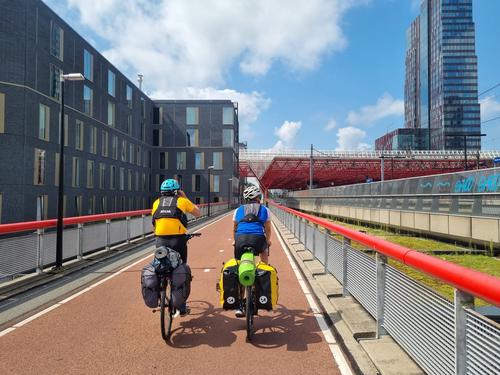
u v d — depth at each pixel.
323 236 9.44
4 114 29.22
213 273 9.52
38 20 32.28
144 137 63.53
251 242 5.26
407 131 112.25
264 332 5.31
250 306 4.84
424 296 3.64
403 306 4.12
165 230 5.33
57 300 7.00
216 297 7.23
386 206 21.16
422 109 148.75
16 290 7.61
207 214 41.94
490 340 2.64
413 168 89.38
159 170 70.69
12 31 29.69
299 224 15.24
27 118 30.58
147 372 4.08
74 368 4.18
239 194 93.44
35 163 31.81
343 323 5.53
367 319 5.54
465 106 119.31
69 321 5.80
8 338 5.10
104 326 5.57
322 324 5.63
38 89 32.25
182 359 4.41
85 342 4.95
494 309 3.89
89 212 41.97
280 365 4.25
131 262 11.09
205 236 19.27
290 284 8.29
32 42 31.39
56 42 35.41
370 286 5.23
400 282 4.22
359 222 25.58
